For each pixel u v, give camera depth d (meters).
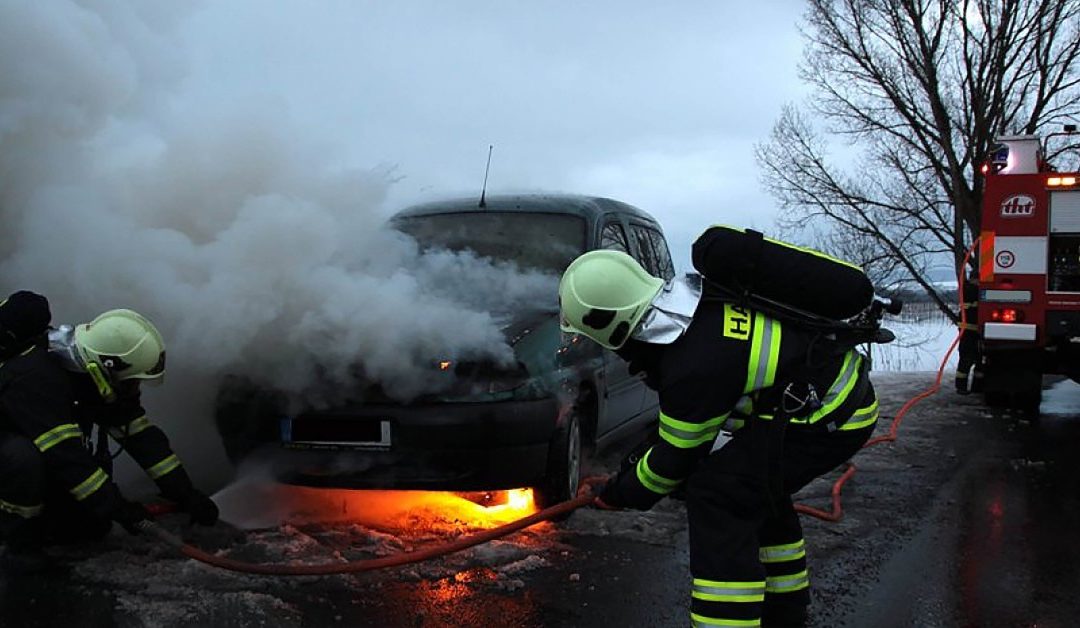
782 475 2.77
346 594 3.38
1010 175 7.19
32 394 3.36
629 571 3.68
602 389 4.65
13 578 3.47
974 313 8.62
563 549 3.92
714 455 2.80
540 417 3.86
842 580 3.70
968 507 4.84
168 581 3.43
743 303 2.72
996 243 7.25
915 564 3.90
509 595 3.41
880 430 7.19
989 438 6.83
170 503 4.04
